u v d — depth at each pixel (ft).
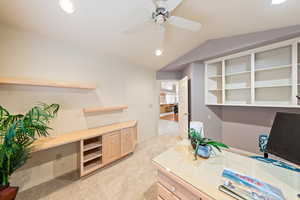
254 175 3.08
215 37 8.38
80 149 6.36
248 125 9.05
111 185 5.98
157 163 3.62
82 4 4.67
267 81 7.89
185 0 5.07
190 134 4.51
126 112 10.66
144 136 12.45
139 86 11.87
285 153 3.16
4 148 3.91
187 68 11.79
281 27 6.32
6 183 4.24
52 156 6.50
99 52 8.67
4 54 5.27
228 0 4.99
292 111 7.08
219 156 4.04
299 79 6.57
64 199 5.14
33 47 5.99
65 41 7.03
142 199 5.16
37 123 4.81
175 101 36.94
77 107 7.54
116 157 8.02
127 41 7.67
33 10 4.76
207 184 2.72
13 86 5.46
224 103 9.31
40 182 6.09
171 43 8.73
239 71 9.16
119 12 5.22
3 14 4.82
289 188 2.62
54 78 6.65
